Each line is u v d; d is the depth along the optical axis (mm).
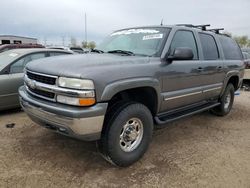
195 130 4996
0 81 5352
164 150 3963
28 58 6008
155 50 3902
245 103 7906
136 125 3451
